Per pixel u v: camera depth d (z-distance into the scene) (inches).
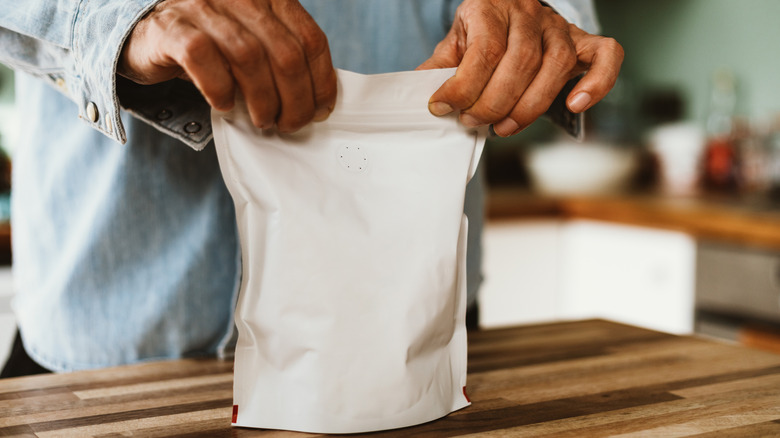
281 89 16.2
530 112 19.0
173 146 25.7
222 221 26.7
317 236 17.7
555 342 27.5
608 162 79.8
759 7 76.4
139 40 16.8
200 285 26.6
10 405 20.0
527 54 18.3
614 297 67.9
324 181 18.1
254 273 17.9
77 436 17.5
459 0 28.5
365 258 18.0
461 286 19.9
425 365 18.7
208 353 27.4
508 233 69.2
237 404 18.3
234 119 17.7
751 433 17.9
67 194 26.5
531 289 71.3
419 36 27.9
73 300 26.0
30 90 27.4
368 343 17.8
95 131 25.7
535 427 18.3
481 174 30.5
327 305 17.6
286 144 18.1
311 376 17.6
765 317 55.0
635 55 90.5
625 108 91.3
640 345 27.1
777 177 73.4
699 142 81.0
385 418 17.9
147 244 26.2
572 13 24.5
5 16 19.5
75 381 22.4
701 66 82.9
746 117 78.7
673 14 85.2
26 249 27.7
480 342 27.6
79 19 18.7
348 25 26.8
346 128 18.5
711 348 26.6
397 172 18.7
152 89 20.3
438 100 18.3
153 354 26.8
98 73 18.1
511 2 19.7
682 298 61.5
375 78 18.3
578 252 71.6
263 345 18.0
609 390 21.5
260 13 15.7
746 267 56.0
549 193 79.7
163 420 18.8
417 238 18.5
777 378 22.8
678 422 18.6
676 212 61.1
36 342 27.2
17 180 28.4
